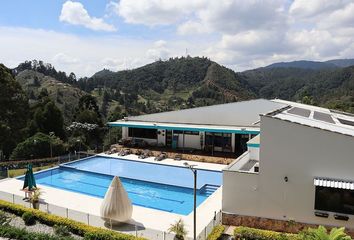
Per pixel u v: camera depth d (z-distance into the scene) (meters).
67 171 35.12
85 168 35.19
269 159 19.38
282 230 19.34
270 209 19.56
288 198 19.16
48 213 21.23
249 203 19.98
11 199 24.52
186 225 20.33
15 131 52.41
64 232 19.12
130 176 32.09
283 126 18.94
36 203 22.81
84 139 56.97
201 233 17.91
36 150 41.59
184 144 41.66
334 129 20.59
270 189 19.48
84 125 60.44
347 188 17.38
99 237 18.22
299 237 16.81
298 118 22.67
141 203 25.69
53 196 26.02
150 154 39.62
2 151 48.16
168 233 18.81
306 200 18.81
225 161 35.59
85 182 31.30
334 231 15.41
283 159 19.09
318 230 15.56
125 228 19.91
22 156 41.00
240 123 39.97
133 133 45.09
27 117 57.06
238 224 20.20
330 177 18.28
